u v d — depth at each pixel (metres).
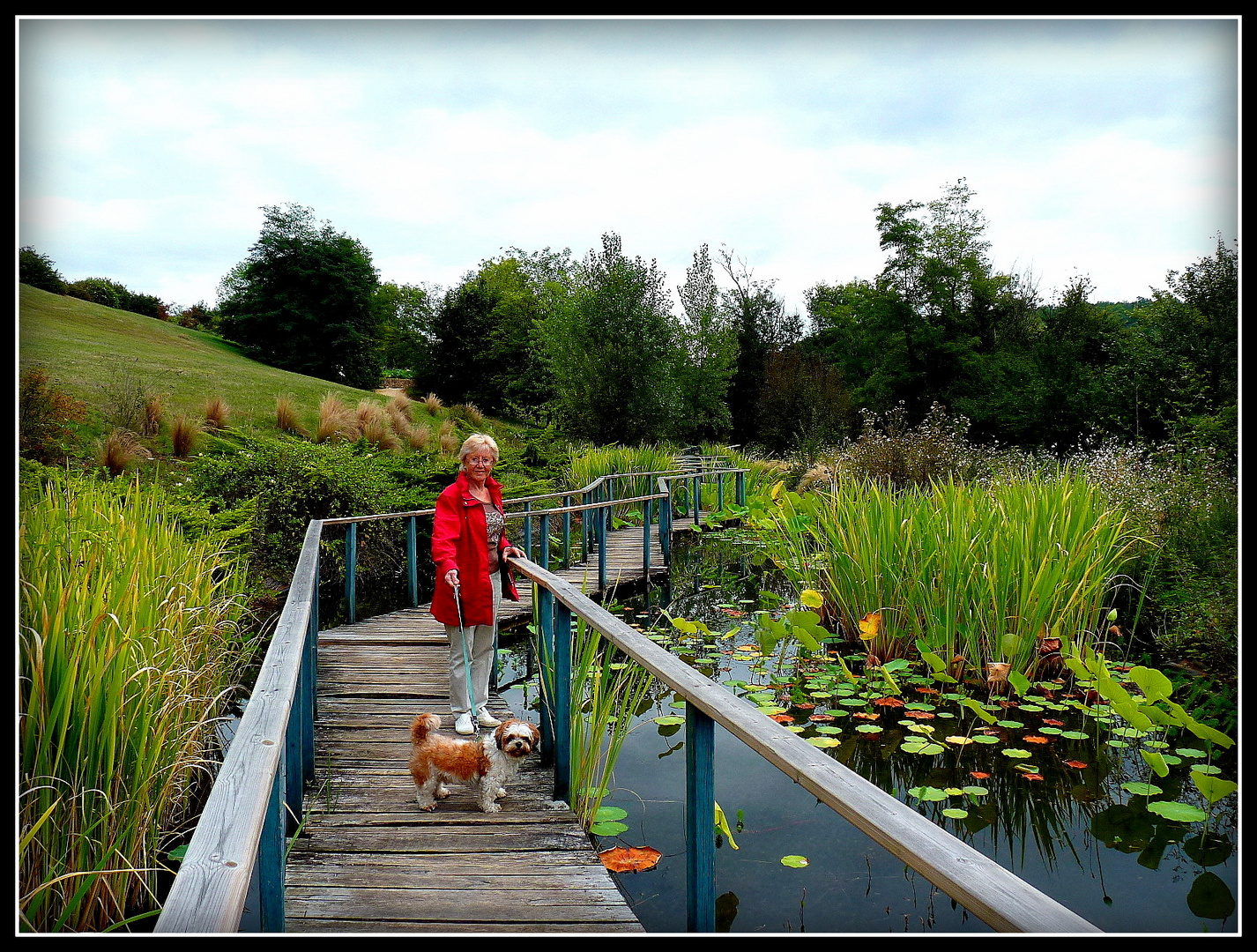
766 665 6.14
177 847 3.28
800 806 3.89
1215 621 5.19
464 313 34.03
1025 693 5.00
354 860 3.09
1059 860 3.37
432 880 2.94
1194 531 6.40
